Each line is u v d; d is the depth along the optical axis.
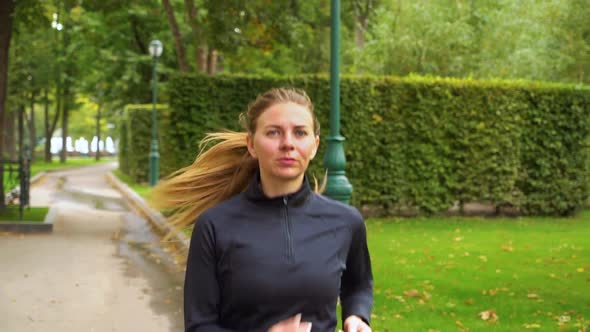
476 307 7.10
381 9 28.70
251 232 2.40
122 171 42.16
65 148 63.56
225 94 16.70
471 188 17.69
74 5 20.45
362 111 17.25
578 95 18.06
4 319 7.06
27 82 51.28
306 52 37.84
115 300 8.01
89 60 39.78
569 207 18.31
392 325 6.36
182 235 11.11
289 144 2.37
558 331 6.13
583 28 23.59
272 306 2.35
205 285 2.39
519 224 15.91
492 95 17.62
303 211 2.46
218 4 18.02
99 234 14.08
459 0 26.48
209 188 2.81
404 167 17.50
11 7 16.11
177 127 16.56
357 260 2.66
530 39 26.34
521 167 18.02
